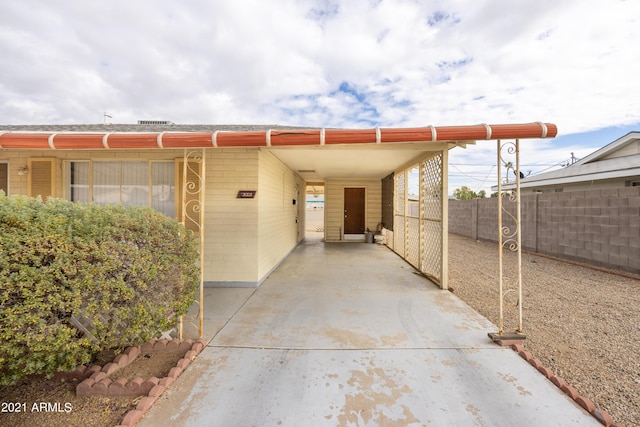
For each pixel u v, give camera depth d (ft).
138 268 6.24
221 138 7.98
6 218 4.99
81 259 5.50
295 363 7.69
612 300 13.20
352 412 5.81
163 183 15.60
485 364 7.63
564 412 5.77
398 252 26.50
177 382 6.81
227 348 8.52
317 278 17.30
